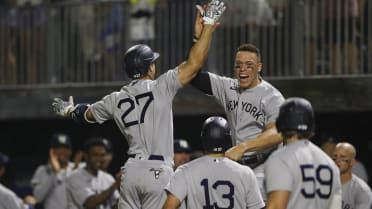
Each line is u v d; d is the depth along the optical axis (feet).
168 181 89.92
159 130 90.53
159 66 152.87
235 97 95.66
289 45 145.59
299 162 78.89
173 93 91.20
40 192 142.72
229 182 85.87
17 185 171.83
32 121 169.07
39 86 158.92
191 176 85.87
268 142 90.43
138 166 90.27
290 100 80.64
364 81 139.44
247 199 86.38
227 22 147.84
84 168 133.49
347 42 142.31
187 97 149.07
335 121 156.25
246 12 147.13
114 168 167.53
